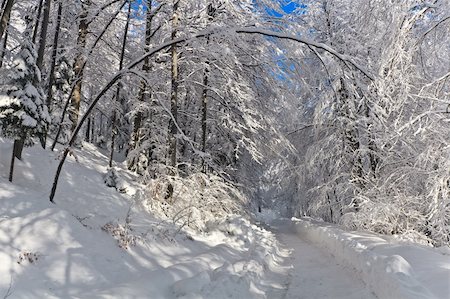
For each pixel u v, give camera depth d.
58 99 16.53
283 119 19.11
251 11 15.66
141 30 17.27
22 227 6.05
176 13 13.17
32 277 5.07
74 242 6.34
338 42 16.70
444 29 10.22
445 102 9.12
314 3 18.17
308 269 8.98
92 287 5.36
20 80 8.83
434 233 10.94
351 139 16.25
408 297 4.71
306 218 20.91
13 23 15.80
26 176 9.61
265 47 14.82
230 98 16.53
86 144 18.47
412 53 9.75
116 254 6.73
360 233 11.77
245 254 10.11
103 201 10.34
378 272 6.20
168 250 8.30
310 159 17.91
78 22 14.67
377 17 12.18
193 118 17.69
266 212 35.34
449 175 9.26
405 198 12.12
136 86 16.52
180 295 5.36
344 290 6.77
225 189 15.58
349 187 15.18
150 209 11.56
